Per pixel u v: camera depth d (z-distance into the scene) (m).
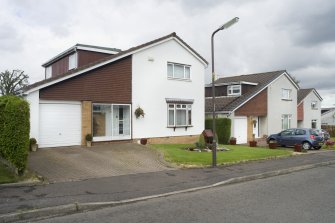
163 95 21.53
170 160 14.58
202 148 18.88
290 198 8.94
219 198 8.95
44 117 16.44
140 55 20.27
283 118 34.50
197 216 7.20
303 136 24.30
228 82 32.50
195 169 13.23
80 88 17.55
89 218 7.10
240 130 29.52
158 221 6.84
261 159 16.75
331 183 11.29
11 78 31.84
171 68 22.22
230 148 20.36
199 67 23.98
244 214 7.36
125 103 19.48
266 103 32.22
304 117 40.69
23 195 8.55
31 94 15.80
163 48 21.53
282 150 20.94
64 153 15.14
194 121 23.56
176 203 8.38
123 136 19.41
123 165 13.33
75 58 21.41
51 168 12.09
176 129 22.30
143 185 10.21
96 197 8.55
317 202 8.48
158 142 21.20
